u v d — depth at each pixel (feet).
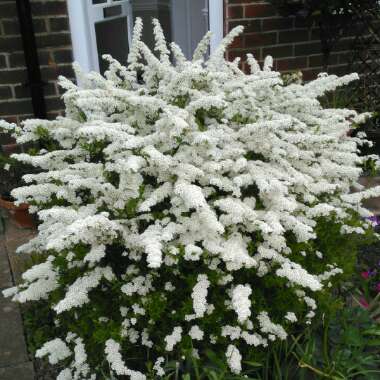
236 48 12.41
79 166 6.21
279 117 6.88
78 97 6.72
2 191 10.94
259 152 6.64
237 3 11.95
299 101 7.04
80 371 5.88
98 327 5.76
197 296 5.24
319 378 5.72
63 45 11.02
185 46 14.57
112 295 6.16
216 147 6.40
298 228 5.77
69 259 5.65
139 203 5.72
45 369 6.77
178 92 6.75
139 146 5.92
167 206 6.30
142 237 5.41
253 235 6.13
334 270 6.41
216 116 7.06
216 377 5.27
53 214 5.28
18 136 6.99
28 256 9.59
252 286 6.18
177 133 5.74
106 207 6.10
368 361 5.99
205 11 12.88
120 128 6.14
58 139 6.70
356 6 11.62
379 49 13.46
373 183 11.43
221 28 12.26
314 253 6.50
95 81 7.46
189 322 5.85
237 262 5.31
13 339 7.32
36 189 6.06
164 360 6.00
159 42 8.08
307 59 13.16
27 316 7.69
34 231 10.62
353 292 7.59
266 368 5.78
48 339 7.06
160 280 5.98
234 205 5.54
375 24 13.29
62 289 6.36
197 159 6.11
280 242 5.72
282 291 5.89
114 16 12.34
